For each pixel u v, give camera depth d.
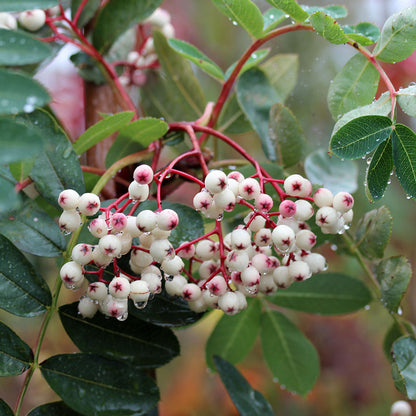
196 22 1.24
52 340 1.18
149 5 0.59
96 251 0.47
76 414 0.48
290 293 0.58
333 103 0.52
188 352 1.40
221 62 1.25
